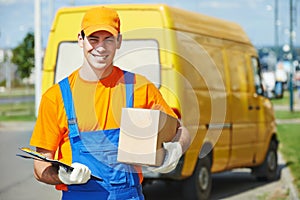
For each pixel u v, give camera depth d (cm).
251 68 1337
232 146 1219
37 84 2547
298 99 6306
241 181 1456
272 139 1458
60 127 491
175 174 1013
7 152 1981
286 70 7681
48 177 480
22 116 3741
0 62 5409
